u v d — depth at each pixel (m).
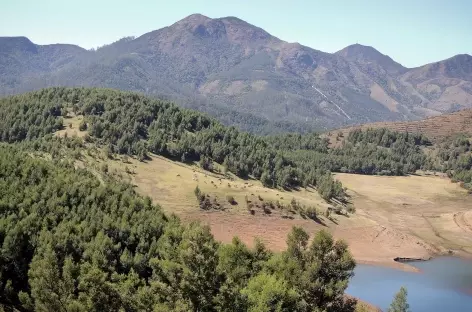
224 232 120.00
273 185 171.50
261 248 57.59
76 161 137.25
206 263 38.62
